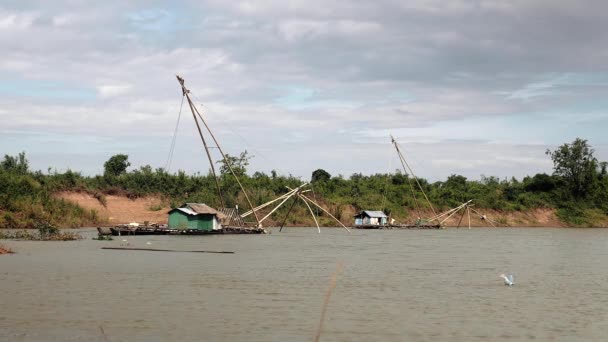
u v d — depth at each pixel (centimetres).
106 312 2478
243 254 5141
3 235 6562
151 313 2477
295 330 2245
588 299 3011
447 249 6191
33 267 3819
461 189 14888
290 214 11281
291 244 6488
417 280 3634
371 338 2164
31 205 8462
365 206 12438
